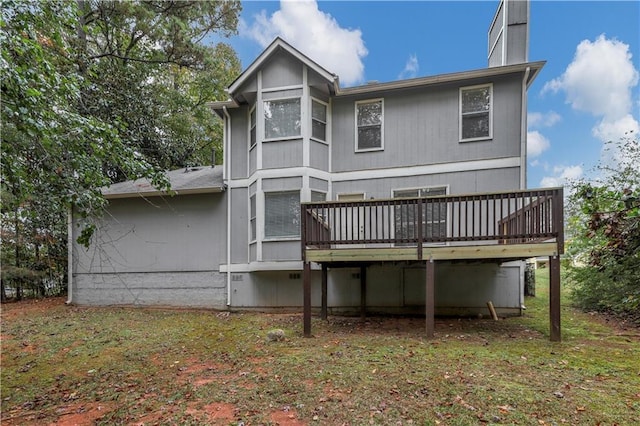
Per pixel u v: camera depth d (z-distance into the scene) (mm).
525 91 8820
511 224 7105
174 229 10953
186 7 15836
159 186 6180
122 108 14133
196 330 7938
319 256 7074
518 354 5328
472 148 9156
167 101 16953
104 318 9344
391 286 9469
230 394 4188
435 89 9469
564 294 11430
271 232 9609
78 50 10898
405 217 9281
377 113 9922
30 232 12211
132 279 11109
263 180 9688
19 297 13352
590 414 3381
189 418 3662
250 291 10273
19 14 4230
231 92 9945
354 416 3484
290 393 4082
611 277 7527
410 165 9555
